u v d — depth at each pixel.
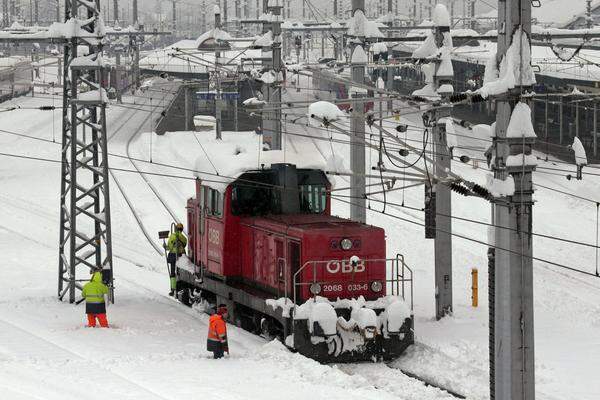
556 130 103.00
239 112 138.75
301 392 31.36
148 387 31.80
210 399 30.28
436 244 43.22
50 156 110.44
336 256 37.72
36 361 35.16
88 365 34.81
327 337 36.56
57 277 55.44
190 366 35.06
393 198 82.56
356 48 46.59
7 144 120.94
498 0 26.80
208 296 46.78
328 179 42.47
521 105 25.75
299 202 42.06
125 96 173.62
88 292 42.09
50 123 140.50
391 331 36.72
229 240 42.56
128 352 37.41
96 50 45.53
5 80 161.75
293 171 42.00
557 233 68.19
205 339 40.41
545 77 89.94
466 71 120.00
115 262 60.78
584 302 48.09
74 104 45.75
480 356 36.47
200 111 137.75
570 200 78.94
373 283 38.19
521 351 26.36
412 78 145.25
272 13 56.56
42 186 90.94
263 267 40.56
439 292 43.31
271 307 38.41
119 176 92.62
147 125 137.62
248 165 41.84
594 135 90.62
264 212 42.78
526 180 26.00
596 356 36.97
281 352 36.81
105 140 46.94
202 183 44.69
